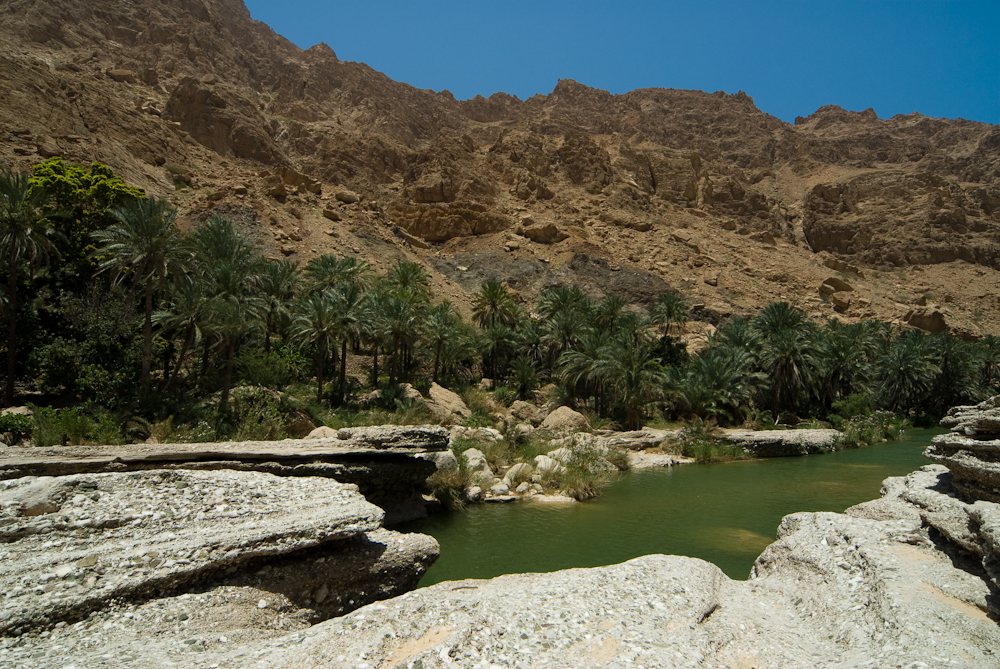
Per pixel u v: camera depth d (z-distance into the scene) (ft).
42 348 81.51
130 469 35.35
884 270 377.09
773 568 27.78
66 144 194.08
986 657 16.33
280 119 395.96
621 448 97.25
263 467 39.96
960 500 27.96
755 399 139.74
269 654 16.74
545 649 16.69
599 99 625.41
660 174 418.31
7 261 82.99
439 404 116.47
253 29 551.59
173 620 19.44
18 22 338.95
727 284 276.21
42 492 22.81
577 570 25.05
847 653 17.94
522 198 331.36
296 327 112.68
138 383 83.61
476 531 46.78
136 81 336.90
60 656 16.72
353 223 242.37
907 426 148.56
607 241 296.51
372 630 17.85
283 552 22.82
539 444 82.79
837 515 30.81
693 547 42.83
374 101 481.87
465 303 216.95
